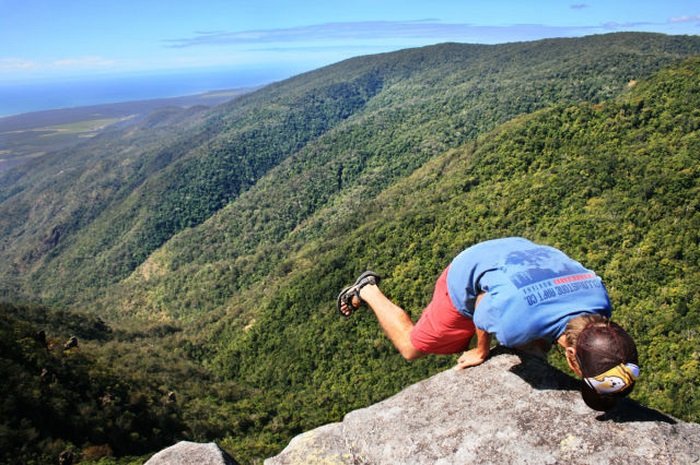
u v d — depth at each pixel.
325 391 45.25
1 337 29.92
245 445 29.48
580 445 2.66
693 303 32.25
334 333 50.91
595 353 2.40
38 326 54.47
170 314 98.44
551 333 2.67
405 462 2.93
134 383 34.09
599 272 37.94
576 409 2.89
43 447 23.14
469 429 2.96
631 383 2.34
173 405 32.81
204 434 30.36
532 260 2.91
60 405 25.88
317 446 3.34
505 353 3.48
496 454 2.75
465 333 3.36
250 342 57.69
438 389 3.39
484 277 2.97
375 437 3.20
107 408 28.28
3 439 22.12
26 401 24.89
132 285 120.06
